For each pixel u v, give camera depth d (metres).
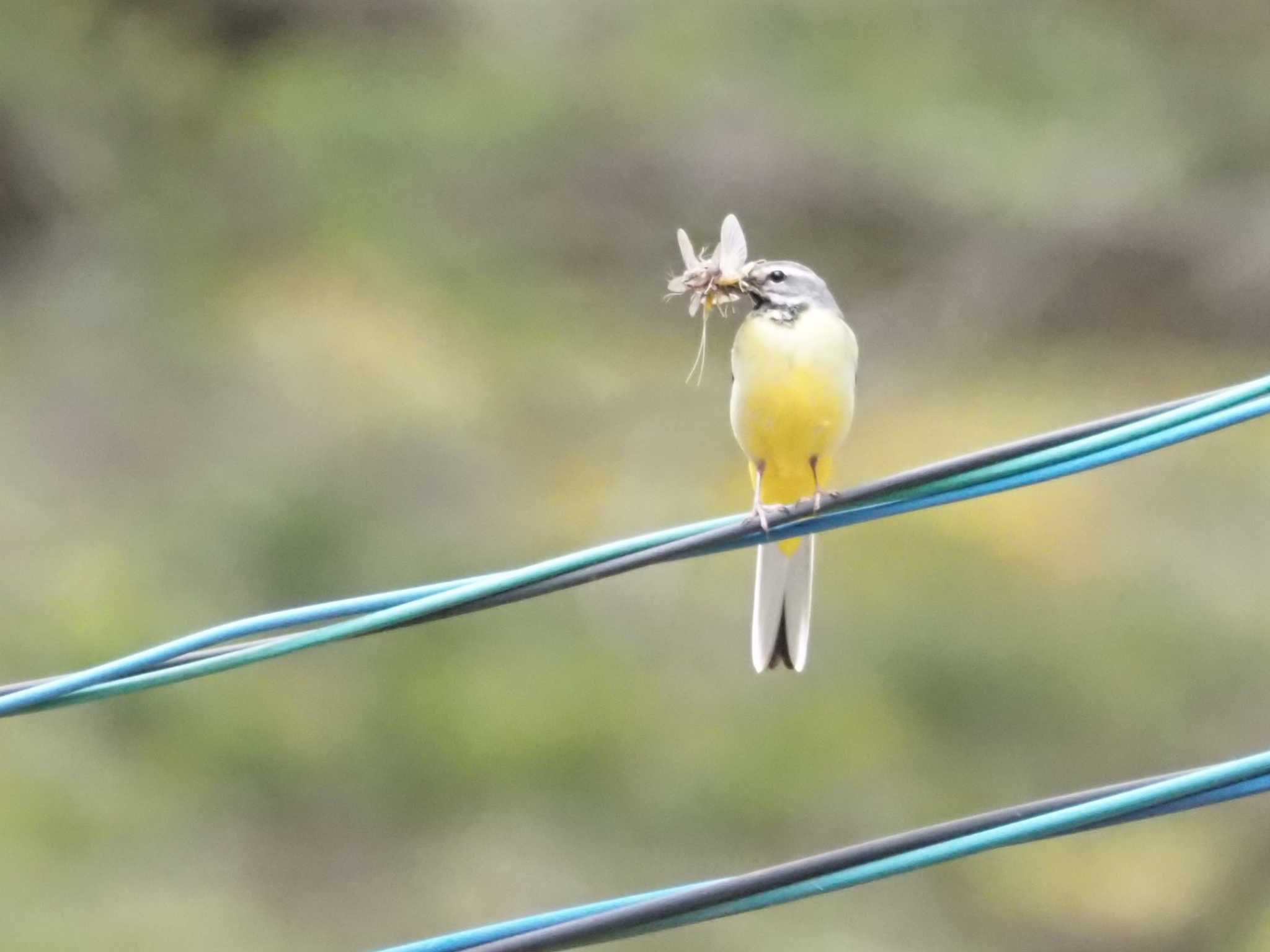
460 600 6.02
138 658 5.96
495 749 14.12
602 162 16.78
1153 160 16.72
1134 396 16.92
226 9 17.41
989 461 6.17
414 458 15.61
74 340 16.14
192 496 15.18
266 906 13.07
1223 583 16.00
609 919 5.69
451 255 16.67
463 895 13.41
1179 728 15.16
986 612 15.52
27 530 14.79
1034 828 5.60
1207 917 15.23
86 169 16.67
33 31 16.83
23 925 12.20
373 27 17.50
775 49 16.98
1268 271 16.58
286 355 16.00
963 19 17.00
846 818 14.18
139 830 13.09
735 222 7.92
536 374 16.38
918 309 17.06
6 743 13.21
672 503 15.66
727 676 14.88
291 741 13.87
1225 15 17.03
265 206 16.75
